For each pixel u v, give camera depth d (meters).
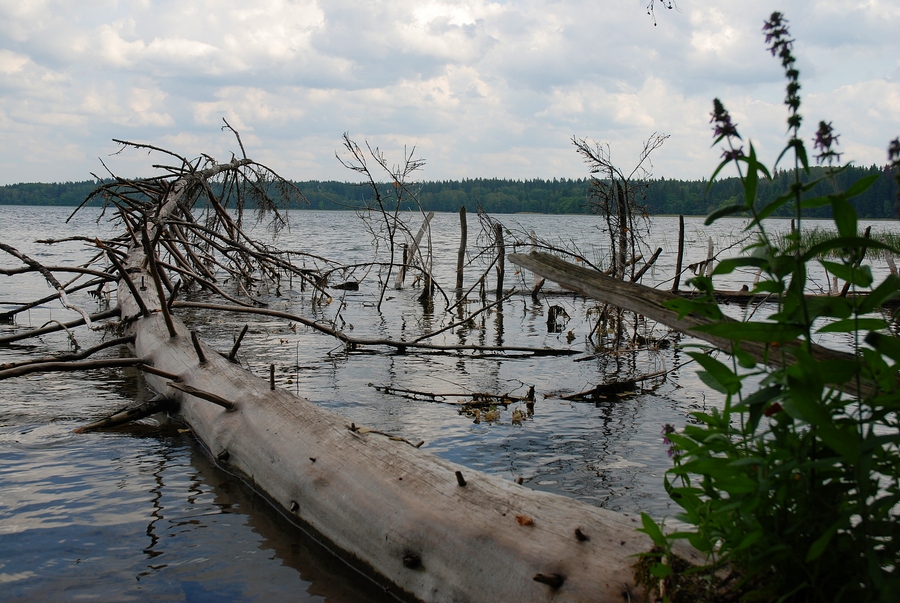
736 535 1.94
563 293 16.34
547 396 6.82
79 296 14.41
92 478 4.59
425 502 3.20
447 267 23.30
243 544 3.69
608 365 8.44
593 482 4.47
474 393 6.69
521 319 12.49
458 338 10.38
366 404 6.45
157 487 4.47
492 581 2.69
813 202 1.79
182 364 6.28
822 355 2.43
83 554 3.52
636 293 3.08
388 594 3.17
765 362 1.99
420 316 12.64
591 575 2.44
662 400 6.68
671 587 2.18
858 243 1.66
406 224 17.61
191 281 14.29
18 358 8.55
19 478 4.54
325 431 4.20
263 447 4.41
